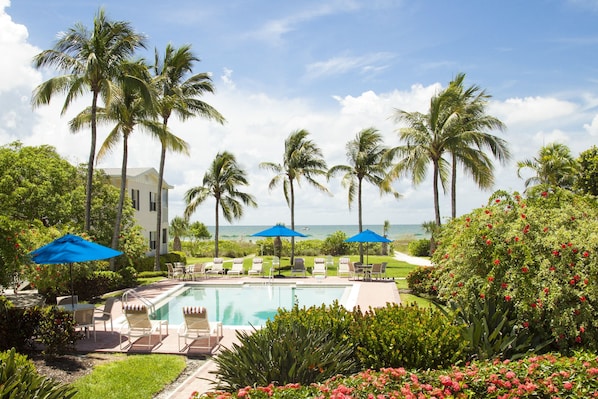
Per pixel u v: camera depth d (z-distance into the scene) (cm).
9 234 930
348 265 2288
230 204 3156
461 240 796
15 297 1719
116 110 2028
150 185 3306
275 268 2797
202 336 973
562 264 653
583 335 634
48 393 438
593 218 731
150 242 3306
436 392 408
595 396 410
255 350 566
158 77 2247
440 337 579
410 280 1722
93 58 1762
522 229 709
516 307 686
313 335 600
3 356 537
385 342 587
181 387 720
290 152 2892
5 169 2034
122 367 823
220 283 2158
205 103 2581
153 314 1516
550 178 2444
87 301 1630
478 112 2364
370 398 388
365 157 2883
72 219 2167
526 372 447
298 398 400
